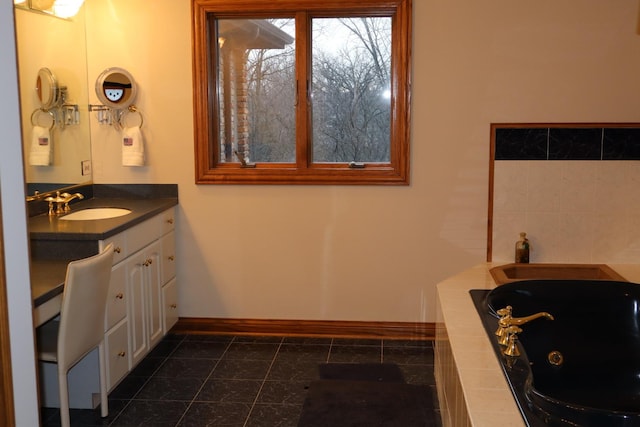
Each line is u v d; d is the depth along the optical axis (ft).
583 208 13.38
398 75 13.34
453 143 13.47
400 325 14.11
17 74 6.97
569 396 9.95
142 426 10.43
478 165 13.48
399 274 13.96
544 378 10.22
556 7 12.97
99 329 10.13
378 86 13.82
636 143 13.12
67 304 9.02
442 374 10.21
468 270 12.60
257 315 14.42
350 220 13.89
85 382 10.86
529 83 13.19
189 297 14.49
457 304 10.52
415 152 13.56
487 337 9.13
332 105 13.96
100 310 9.95
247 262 14.26
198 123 13.85
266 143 14.23
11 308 6.93
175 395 11.50
